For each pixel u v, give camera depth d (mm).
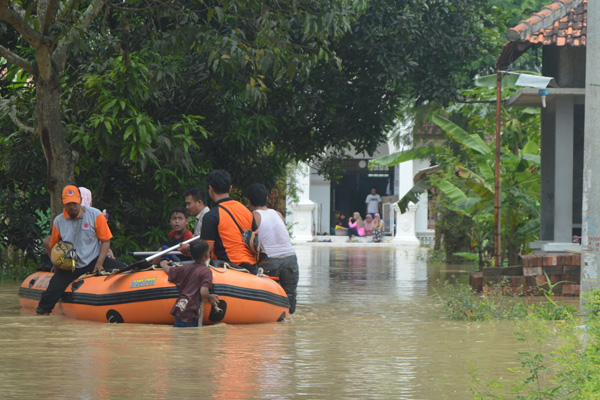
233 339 9828
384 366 8016
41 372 7438
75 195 12656
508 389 6902
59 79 15414
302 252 41500
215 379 7176
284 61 16531
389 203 56469
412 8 21250
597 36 12422
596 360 6211
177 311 10844
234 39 15727
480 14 23812
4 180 20641
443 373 7633
